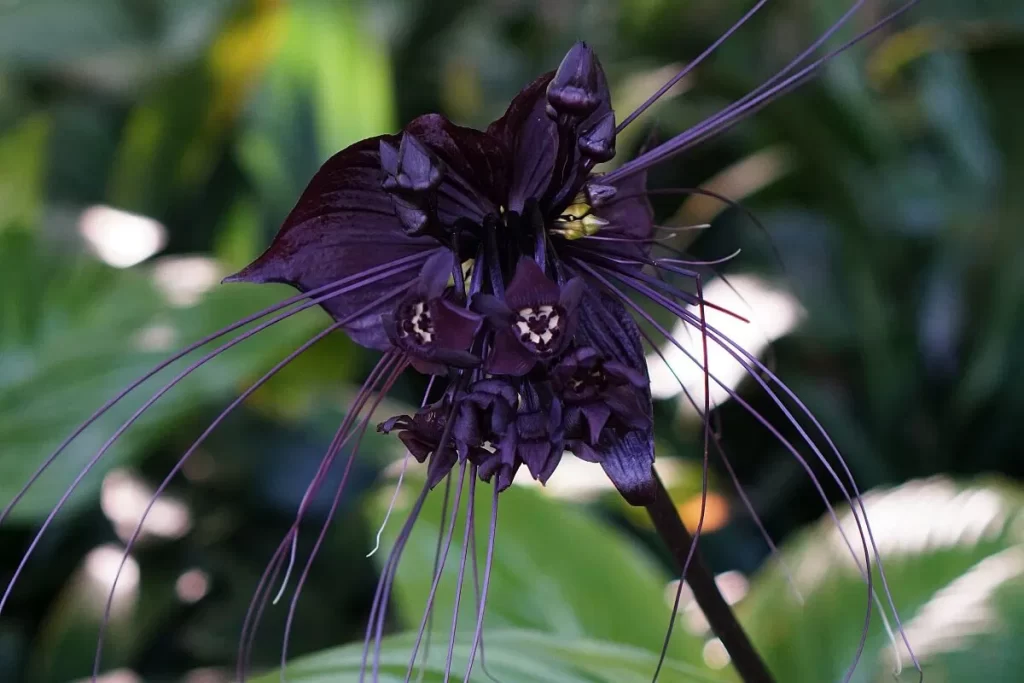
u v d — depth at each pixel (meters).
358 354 2.09
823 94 2.05
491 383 0.97
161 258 2.38
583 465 1.63
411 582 1.24
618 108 2.15
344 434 1.02
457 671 1.07
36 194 2.17
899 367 2.16
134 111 2.44
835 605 1.27
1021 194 2.05
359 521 1.88
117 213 1.98
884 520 1.36
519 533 1.28
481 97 2.84
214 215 2.44
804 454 2.11
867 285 2.12
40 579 1.92
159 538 1.89
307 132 2.15
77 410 1.53
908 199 2.15
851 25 2.04
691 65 1.00
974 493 1.34
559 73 0.98
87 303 1.64
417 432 0.99
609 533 1.31
